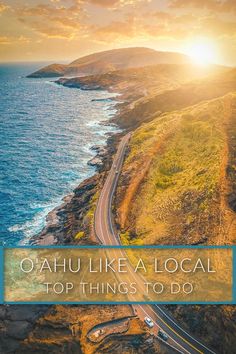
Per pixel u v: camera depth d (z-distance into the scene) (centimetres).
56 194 12494
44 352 6419
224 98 17575
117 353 6078
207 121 15488
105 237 9181
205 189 10081
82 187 12694
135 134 17100
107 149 16675
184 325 6525
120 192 11356
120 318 6688
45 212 11262
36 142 18338
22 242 9681
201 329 6372
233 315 6316
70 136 19462
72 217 10731
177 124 15812
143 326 6506
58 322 6831
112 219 10075
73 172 14425
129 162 13650
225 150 12494
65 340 6450
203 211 9175
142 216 9994
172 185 11512
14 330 6919
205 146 13275
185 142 14312
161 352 6038
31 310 7325
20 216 10988
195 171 11756
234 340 6069
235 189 9938
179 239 8519
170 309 6819
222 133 14075
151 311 6812
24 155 16300
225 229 8381
